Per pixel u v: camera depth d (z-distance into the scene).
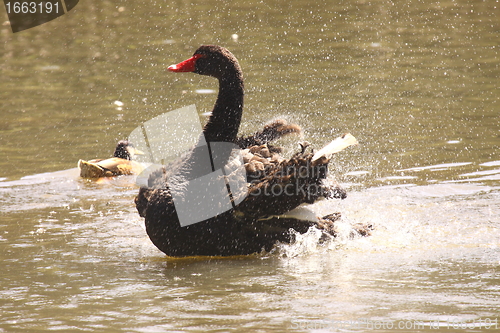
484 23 26.44
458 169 12.47
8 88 20.16
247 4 32.03
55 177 13.30
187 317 6.86
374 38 24.67
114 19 29.86
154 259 9.06
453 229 9.71
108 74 21.25
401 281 7.79
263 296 7.41
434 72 19.94
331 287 7.64
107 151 14.69
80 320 6.88
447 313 6.78
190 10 31.11
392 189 11.61
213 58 9.86
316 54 22.62
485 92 17.69
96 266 8.74
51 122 16.77
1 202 11.80
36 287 7.95
